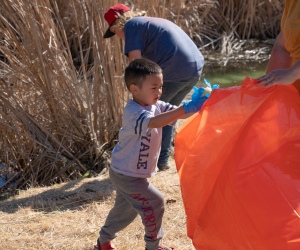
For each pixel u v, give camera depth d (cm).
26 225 513
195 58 588
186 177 372
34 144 664
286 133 356
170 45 570
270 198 342
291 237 331
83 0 655
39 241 484
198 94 370
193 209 372
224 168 359
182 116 382
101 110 689
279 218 337
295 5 354
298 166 350
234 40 1226
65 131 681
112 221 431
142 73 379
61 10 897
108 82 675
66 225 511
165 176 612
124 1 695
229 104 361
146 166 397
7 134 677
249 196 346
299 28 351
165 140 627
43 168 673
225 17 1230
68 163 676
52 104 670
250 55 1170
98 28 655
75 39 887
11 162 684
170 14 873
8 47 653
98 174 668
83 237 489
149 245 414
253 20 1241
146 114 379
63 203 564
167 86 587
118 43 664
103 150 688
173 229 493
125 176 398
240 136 359
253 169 351
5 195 646
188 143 379
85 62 704
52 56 652
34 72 655
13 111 659
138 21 568
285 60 386
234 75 1071
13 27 643
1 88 655
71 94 675
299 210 334
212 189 364
